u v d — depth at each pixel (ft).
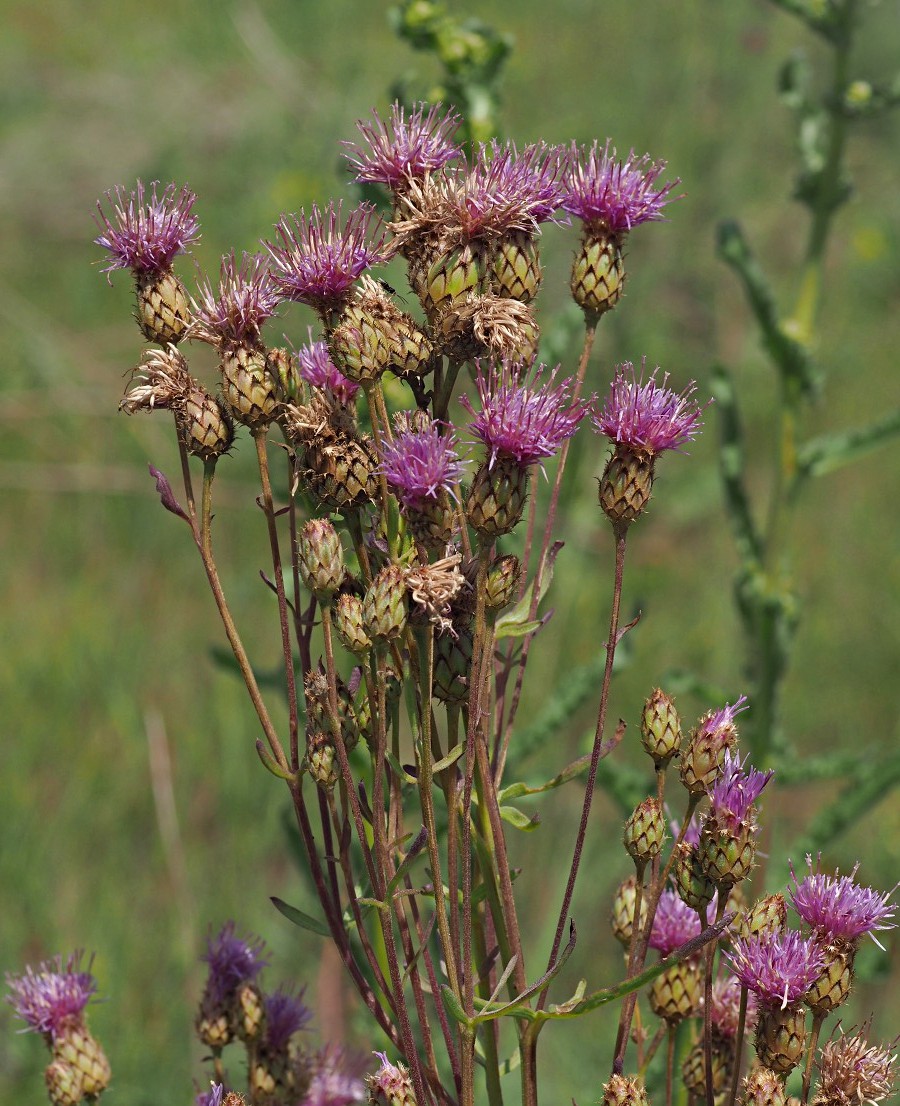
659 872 2.49
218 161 6.98
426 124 2.40
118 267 2.39
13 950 3.87
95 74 7.82
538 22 7.07
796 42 5.74
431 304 2.35
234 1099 2.41
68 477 5.53
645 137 5.92
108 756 4.57
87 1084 2.58
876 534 5.78
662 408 2.32
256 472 5.29
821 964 2.31
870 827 4.51
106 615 5.20
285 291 2.36
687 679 3.84
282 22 7.88
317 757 2.34
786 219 7.34
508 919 2.34
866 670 5.31
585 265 2.40
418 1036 2.90
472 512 2.29
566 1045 3.58
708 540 5.69
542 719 3.20
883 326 7.00
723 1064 2.46
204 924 3.97
